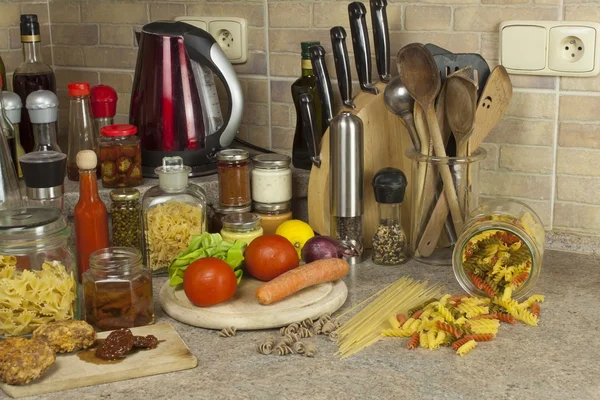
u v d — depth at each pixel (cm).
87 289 148
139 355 136
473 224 158
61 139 228
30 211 150
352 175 173
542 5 172
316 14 194
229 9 203
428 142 170
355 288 165
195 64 187
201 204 174
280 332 146
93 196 165
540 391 126
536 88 177
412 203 176
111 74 222
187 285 150
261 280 161
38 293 143
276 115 205
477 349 139
